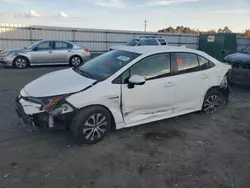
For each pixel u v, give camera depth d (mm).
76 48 12523
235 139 4000
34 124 3336
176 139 3885
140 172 2920
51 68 11641
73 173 2842
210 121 4738
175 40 27703
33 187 2562
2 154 3189
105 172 2889
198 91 4652
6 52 11148
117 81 3631
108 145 3570
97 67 4090
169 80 4148
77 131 3381
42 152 3291
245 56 7227
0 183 2604
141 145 3619
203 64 4695
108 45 24203
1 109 4914
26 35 19703
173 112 4406
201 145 3721
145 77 3906
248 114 5246
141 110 3953
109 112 3639
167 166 3080
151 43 14938
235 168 3117
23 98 3486
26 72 10094
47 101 3225
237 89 7730
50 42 11852
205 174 2945
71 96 3262
